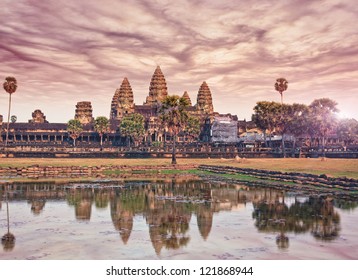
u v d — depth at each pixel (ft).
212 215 82.43
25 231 67.26
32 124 552.82
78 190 131.23
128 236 63.05
